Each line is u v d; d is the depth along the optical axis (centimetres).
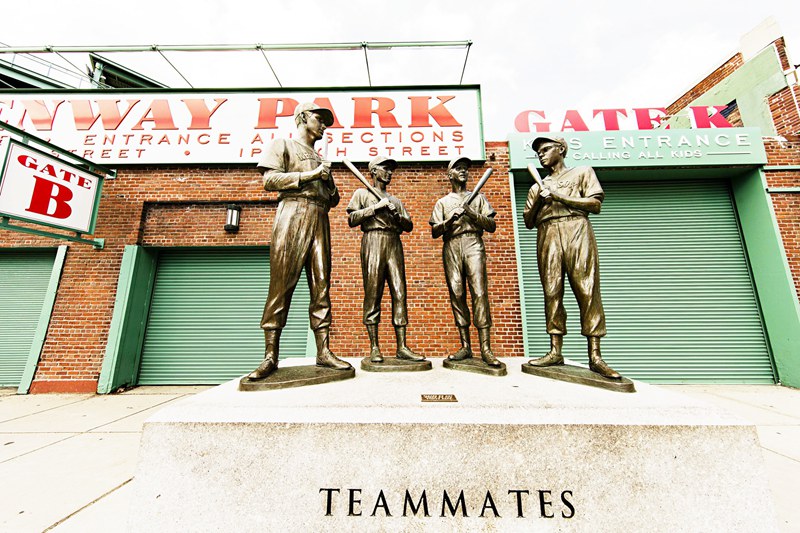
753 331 619
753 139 622
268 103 673
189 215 646
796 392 547
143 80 906
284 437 180
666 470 175
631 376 613
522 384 238
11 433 391
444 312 595
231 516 176
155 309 644
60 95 663
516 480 176
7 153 482
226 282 655
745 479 174
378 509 175
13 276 643
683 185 671
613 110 690
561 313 276
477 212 308
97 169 617
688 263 645
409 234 623
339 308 597
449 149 650
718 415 184
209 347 635
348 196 639
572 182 265
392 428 180
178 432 181
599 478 176
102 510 240
